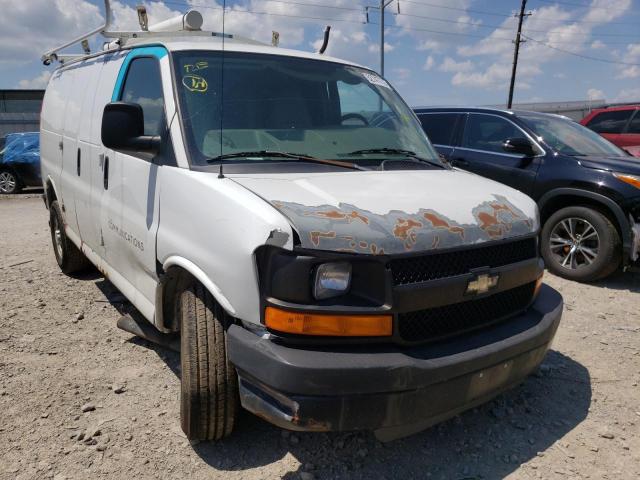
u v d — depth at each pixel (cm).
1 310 486
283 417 235
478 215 281
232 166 296
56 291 542
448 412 261
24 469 277
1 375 367
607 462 296
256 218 241
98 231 427
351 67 420
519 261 296
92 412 329
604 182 585
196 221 277
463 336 274
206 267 266
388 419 241
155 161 323
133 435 307
